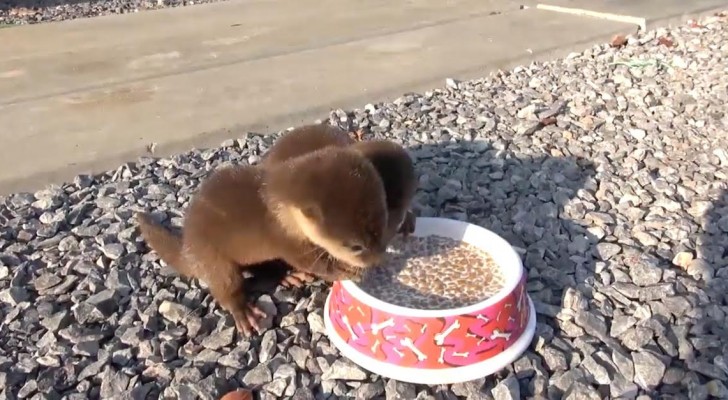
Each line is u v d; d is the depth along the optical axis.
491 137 1.20
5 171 1.10
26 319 0.85
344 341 0.78
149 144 1.17
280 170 0.80
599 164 1.12
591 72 1.47
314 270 0.80
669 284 0.87
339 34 1.69
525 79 1.45
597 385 0.77
